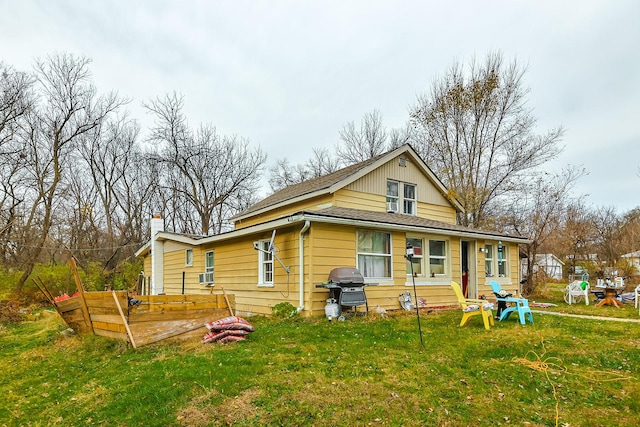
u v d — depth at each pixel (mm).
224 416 4273
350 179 12578
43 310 16531
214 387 4945
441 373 5605
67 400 5195
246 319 10500
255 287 11844
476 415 4391
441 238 13086
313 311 9719
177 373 5484
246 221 17391
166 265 18078
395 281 11523
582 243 24859
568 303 15328
